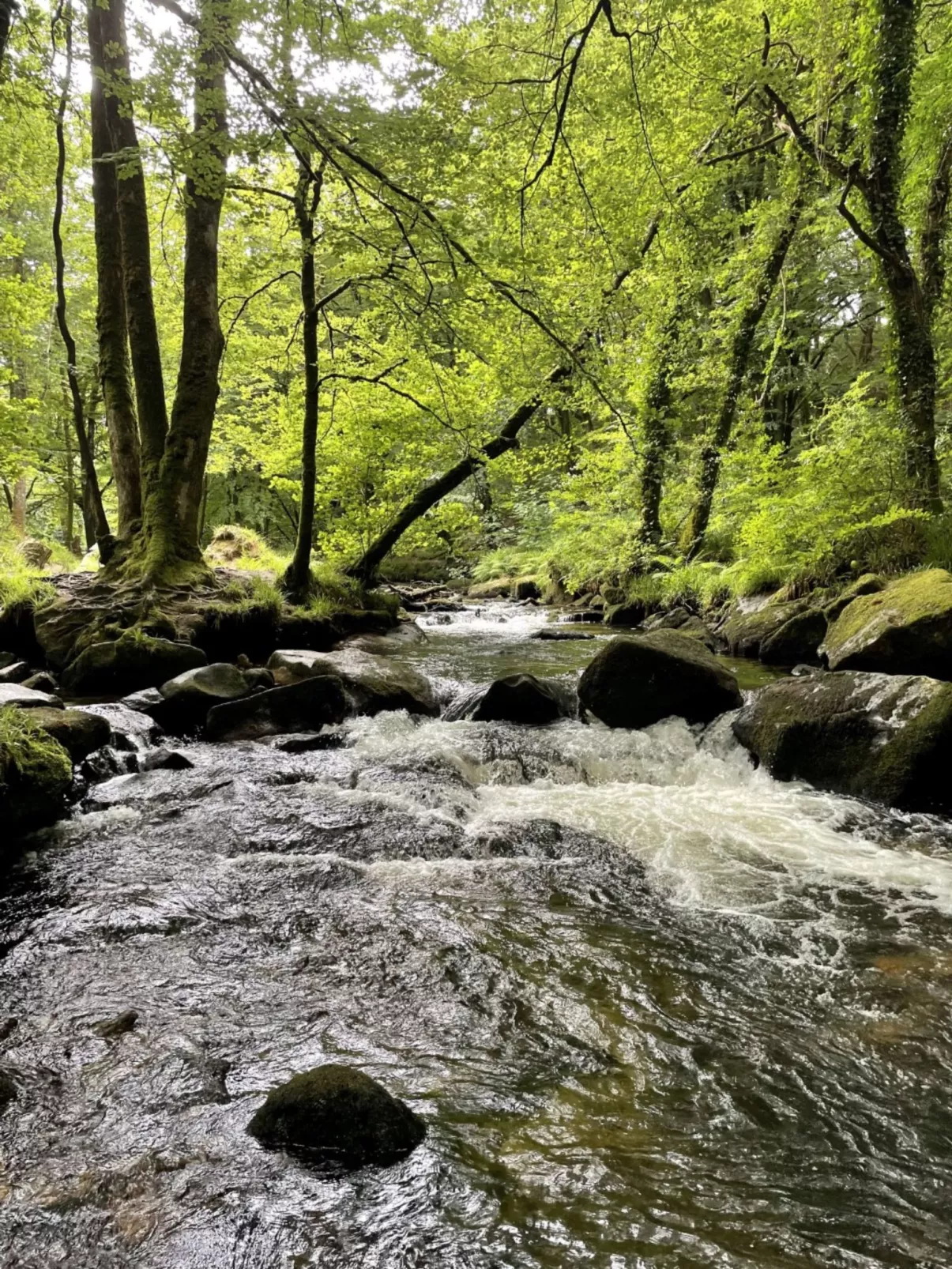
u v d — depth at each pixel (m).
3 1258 1.74
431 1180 1.99
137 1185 1.96
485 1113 2.28
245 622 10.45
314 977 3.11
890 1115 2.32
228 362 15.12
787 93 10.13
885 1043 2.68
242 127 5.59
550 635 12.95
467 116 6.33
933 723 4.96
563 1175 2.03
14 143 12.28
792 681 6.23
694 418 18.03
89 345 23.02
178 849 4.44
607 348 13.30
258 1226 1.84
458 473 14.41
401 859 4.37
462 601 21.23
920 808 5.04
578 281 10.07
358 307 18.16
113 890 3.89
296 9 5.31
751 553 11.51
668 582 14.46
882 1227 1.89
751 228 15.83
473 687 8.40
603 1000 2.95
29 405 15.44
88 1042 2.62
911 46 8.74
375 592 14.73
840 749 5.48
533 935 3.49
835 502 9.54
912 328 9.32
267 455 16.08
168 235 14.44
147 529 10.88
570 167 8.21
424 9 6.68
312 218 9.90
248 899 3.82
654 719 6.90
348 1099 2.12
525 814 5.08
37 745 4.84
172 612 9.84
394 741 6.51
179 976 3.10
